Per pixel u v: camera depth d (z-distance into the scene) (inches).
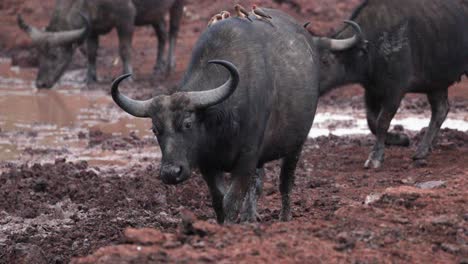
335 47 2082.9
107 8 3548.2
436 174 1985.7
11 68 4082.2
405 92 2150.6
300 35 1585.9
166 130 1350.9
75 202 1911.9
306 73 1545.3
